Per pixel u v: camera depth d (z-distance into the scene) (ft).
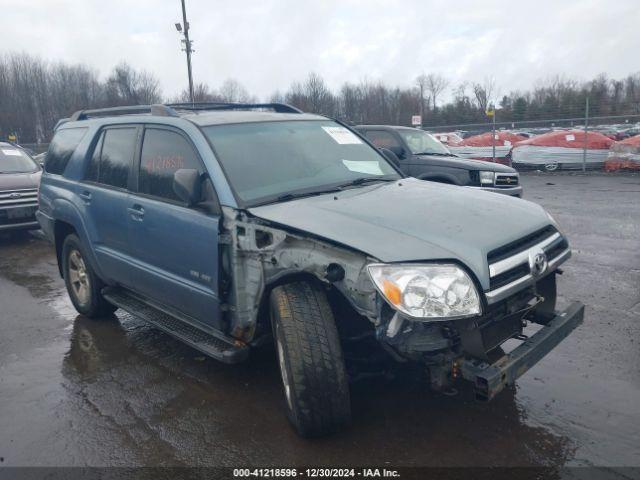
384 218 11.44
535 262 11.21
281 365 11.80
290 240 11.55
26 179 33.63
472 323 10.18
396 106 173.88
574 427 11.66
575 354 14.92
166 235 14.21
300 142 15.20
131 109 18.28
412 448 11.28
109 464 11.33
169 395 14.01
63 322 19.80
